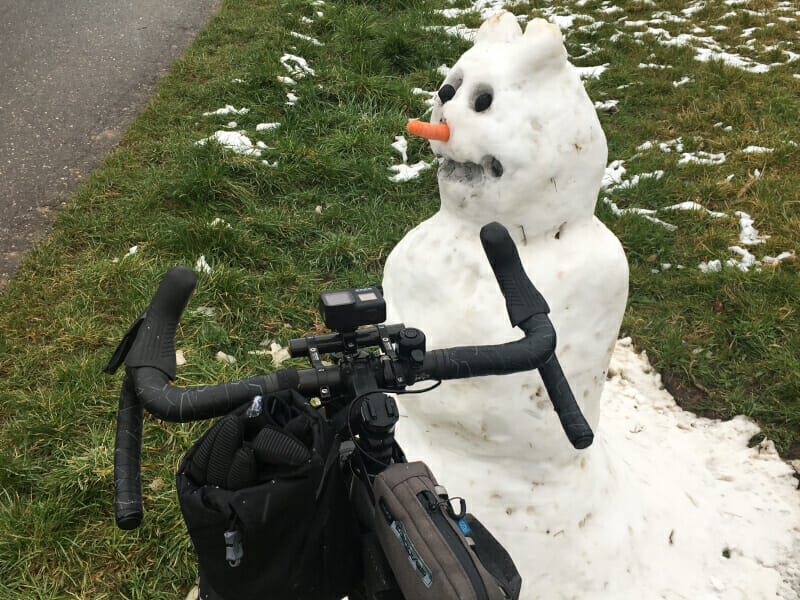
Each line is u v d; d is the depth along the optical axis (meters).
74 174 5.53
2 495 3.03
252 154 5.48
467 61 2.28
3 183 5.34
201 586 1.57
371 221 5.06
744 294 4.39
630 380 3.94
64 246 4.62
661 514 2.88
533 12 9.26
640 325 4.29
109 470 3.06
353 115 6.21
